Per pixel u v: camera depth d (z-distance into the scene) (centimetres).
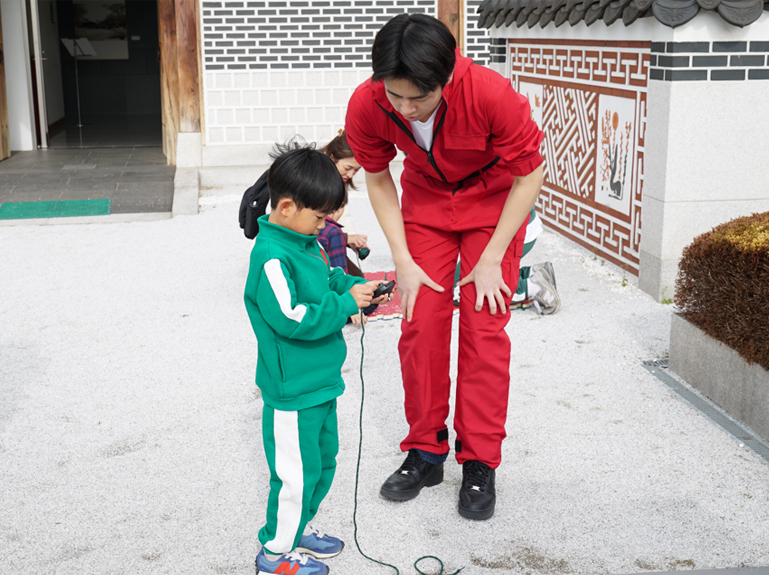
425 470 306
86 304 546
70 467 328
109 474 322
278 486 245
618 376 412
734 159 515
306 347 239
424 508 296
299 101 1042
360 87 269
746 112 509
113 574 257
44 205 863
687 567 256
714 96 504
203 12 1004
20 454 339
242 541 275
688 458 328
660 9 484
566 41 671
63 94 1639
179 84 1024
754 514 286
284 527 245
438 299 291
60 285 591
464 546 271
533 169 265
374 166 286
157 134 1445
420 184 289
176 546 273
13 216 818
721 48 497
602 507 293
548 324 493
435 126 259
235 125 1039
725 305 366
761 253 338
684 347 404
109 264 648
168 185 970
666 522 282
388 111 259
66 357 451
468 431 293
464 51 1054
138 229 775
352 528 282
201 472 323
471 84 247
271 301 228
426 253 291
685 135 507
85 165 1114
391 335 480
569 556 263
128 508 297
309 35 1025
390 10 1029
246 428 362
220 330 494
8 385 413
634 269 584
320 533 268
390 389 401
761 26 496
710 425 357
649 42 536
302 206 231
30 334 488
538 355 443
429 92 231
